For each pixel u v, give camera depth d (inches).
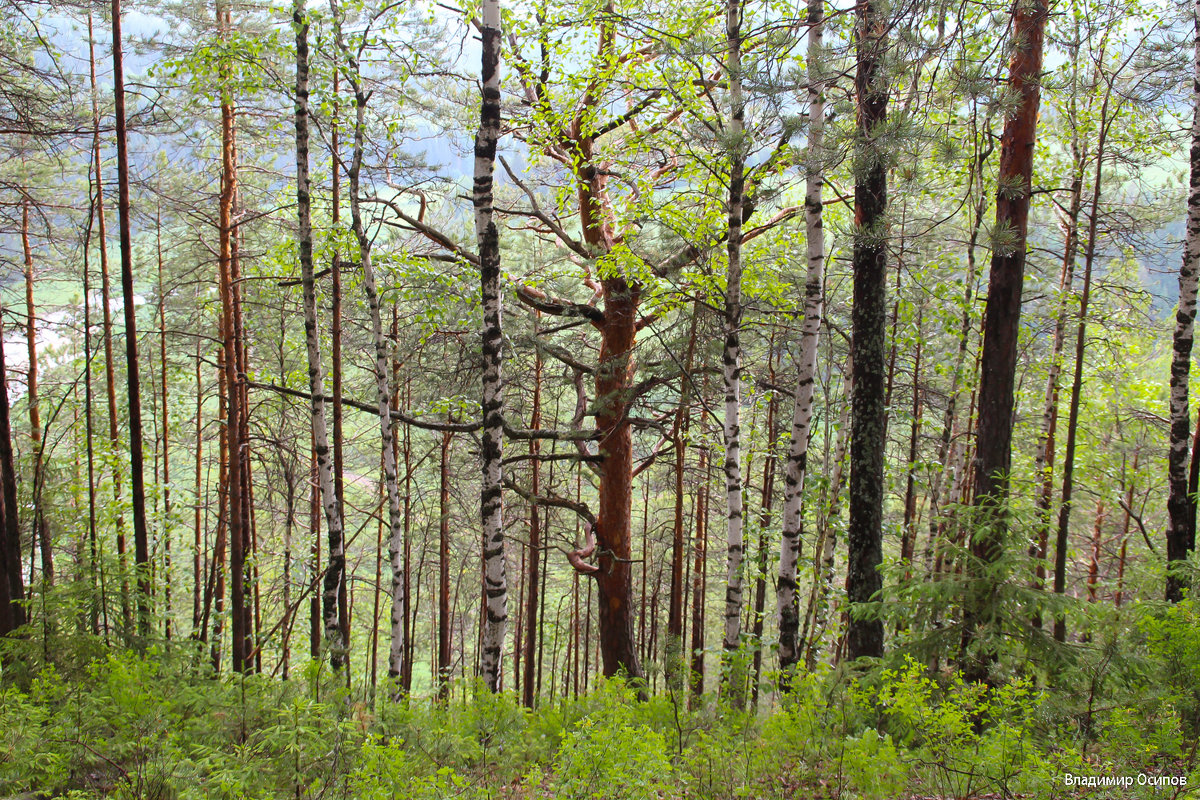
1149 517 745.6
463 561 871.1
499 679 400.5
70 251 626.2
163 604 590.6
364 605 1121.4
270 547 779.4
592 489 1124.5
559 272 700.0
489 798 221.8
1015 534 277.1
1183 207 538.0
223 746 245.9
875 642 363.6
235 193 537.6
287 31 454.3
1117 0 404.8
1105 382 665.6
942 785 201.3
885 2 214.2
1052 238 664.4
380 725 264.7
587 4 504.4
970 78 211.9
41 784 219.6
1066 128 533.3
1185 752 203.3
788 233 581.0
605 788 199.9
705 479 684.1
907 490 548.1
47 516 544.7
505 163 605.6
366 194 502.6
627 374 625.9
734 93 360.8
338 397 470.0
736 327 415.5
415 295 560.4
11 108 393.4
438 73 470.6
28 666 332.5
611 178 637.9
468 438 720.3
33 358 607.2
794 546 397.7
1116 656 241.4
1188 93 431.8
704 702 305.7
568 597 1168.2
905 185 297.7
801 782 221.6
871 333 371.9
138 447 401.7
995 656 274.4
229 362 479.5
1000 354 366.3
